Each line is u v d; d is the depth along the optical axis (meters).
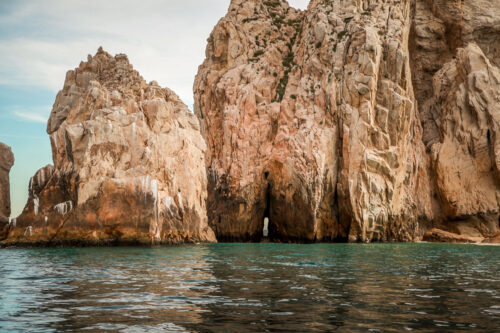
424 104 67.44
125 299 11.85
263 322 9.40
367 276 16.95
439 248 37.53
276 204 54.25
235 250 32.78
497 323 9.38
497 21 64.56
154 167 37.50
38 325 9.14
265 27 67.12
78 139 35.59
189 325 9.15
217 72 64.44
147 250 30.66
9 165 39.47
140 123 38.03
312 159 52.44
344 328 8.95
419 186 61.88
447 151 60.34
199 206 42.91
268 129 58.50
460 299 12.01
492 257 27.22
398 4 60.16
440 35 67.62
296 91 59.12
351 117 53.38
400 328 8.95
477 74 59.25
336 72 55.97
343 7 60.66
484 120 58.16
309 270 18.95
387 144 53.66
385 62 55.31
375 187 51.78
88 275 16.78
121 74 44.22
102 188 34.50
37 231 33.91
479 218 57.25
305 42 61.88
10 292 12.91
